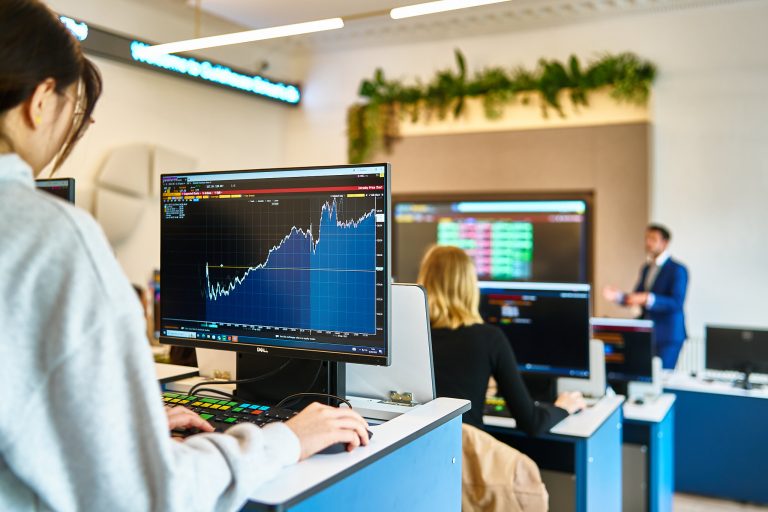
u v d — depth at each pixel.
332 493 1.01
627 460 3.09
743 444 3.92
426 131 6.37
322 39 6.69
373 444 1.13
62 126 0.80
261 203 1.38
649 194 5.62
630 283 5.66
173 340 1.49
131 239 5.52
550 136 5.91
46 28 0.75
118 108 5.43
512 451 2.06
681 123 5.56
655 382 3.24
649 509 3.04
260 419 1.25
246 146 6.69
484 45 6.26
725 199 5.43
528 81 5.91
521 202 6.04
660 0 5.46
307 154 7.07
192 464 0.76
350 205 1.29
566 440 2.38
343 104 6.91
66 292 0.68
